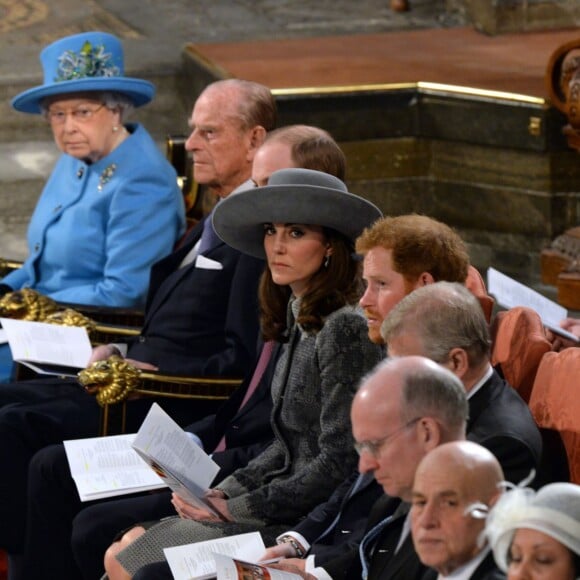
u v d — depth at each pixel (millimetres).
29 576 15406
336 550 11453
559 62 22281
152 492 15055
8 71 28469
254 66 27266
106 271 19141
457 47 29016
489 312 13242
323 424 12688
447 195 24844
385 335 10656
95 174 19641
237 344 16047
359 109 24797
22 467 16438
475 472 8258
